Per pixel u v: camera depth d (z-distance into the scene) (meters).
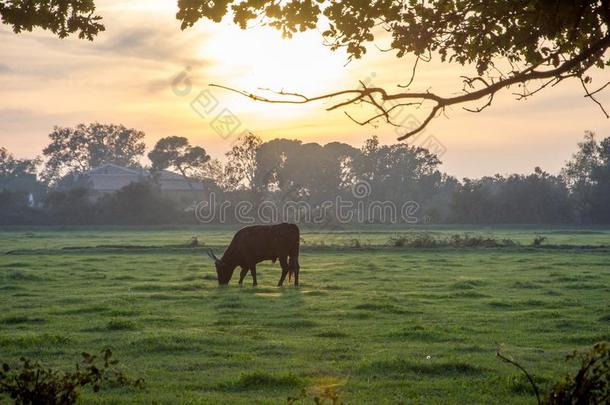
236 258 27.55
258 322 18.00
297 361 13.55
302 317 18.84
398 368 12.88
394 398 11.02
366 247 49.94
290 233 27.41
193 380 12.16
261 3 6.95
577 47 7.12
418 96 5.78
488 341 15.56
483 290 25.34
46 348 14.52
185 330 16.64
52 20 8.02
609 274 31.31
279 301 21.97
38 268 34.97
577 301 21.94
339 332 16.31
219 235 74.56
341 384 11.83
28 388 6.94
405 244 51.53
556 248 49.28
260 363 13.37
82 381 7.07
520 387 11.55
